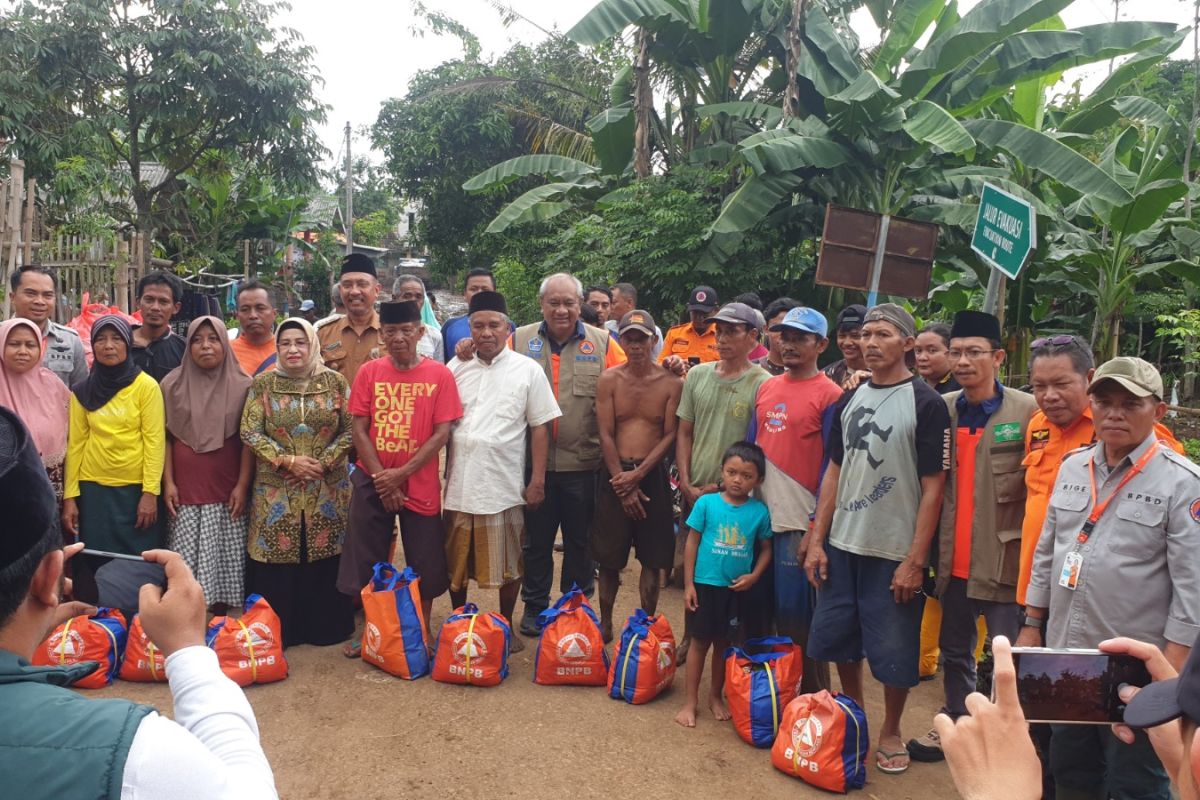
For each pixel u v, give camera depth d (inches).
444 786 126.6
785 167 355.9
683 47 442.9
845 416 136.8
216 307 233.6
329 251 917.2
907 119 365.1
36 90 518.0
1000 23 340.2
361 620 193.0
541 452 177.6
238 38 577.0
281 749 136.1
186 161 645.3
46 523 43.7
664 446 172.6
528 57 735.7
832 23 431.5
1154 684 49.1
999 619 133.5
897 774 133.9
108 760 38.4
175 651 51.6
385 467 168.7
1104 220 386.0
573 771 131.5
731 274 407.5
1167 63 581.0
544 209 514.0
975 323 134.8
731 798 125.2
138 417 170.2
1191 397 433.1
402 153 753.6
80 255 365.7
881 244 202.7
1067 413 117.3
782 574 150.3
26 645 44.6
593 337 193.3
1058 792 114.6
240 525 178.7
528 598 188.5
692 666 150.3
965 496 136.3
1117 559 100.3
